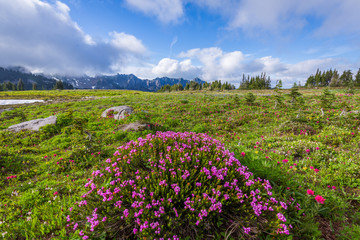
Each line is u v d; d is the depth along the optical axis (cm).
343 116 1159
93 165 727
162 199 300
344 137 783
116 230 291
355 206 375
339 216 345
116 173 384
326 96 1559
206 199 298
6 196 539
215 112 1803
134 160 423
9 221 411
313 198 376
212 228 299
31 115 2159
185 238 275
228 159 435
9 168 750
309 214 334
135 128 1176
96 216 290
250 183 348
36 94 7700
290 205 347
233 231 280
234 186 351
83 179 602
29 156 883
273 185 423
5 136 1216
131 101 2905
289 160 614
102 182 386
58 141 1113
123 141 1043
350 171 488
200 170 362
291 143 770
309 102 2097
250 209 311
